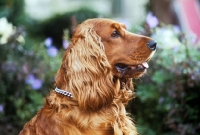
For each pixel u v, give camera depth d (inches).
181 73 199.6
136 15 784.3
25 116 230.2
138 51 147.6
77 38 148.2
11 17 462.6
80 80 142.2
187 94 204.4
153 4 362.6
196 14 376.2
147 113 225.3
